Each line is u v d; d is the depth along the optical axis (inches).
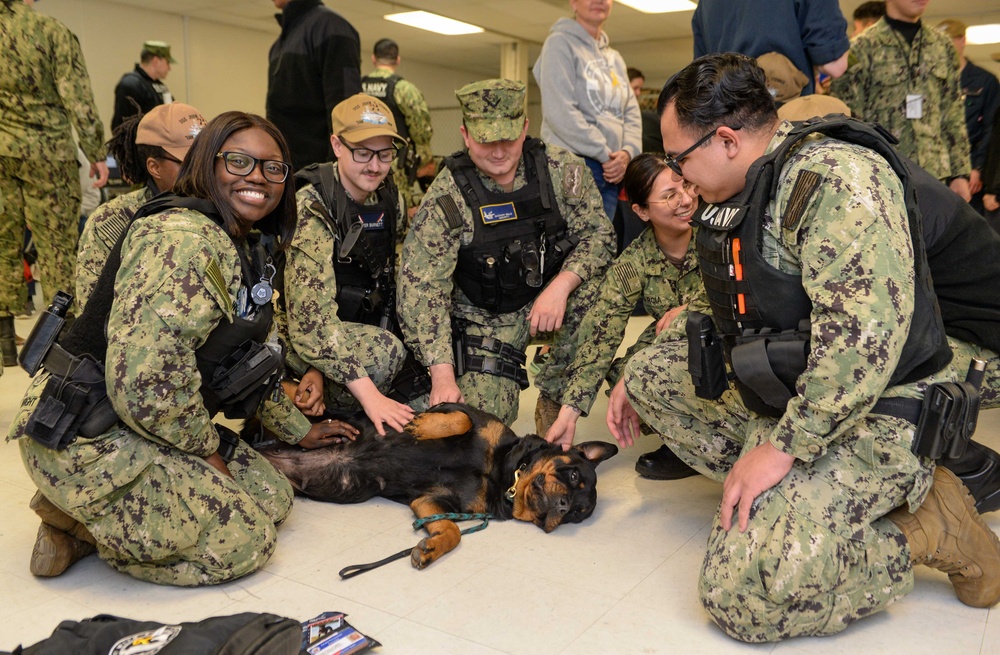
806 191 75.8
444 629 81.1
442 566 95.7
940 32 178.7
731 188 84.5
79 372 84.0
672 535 105.2
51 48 181.5
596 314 129.5
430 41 547.2
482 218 128.6
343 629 77.5
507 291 133.3
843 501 78.3
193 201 88.1
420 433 113.1
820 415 74.8
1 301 185.3
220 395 90.7
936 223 96.8
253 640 55.9
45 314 86.0
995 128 192.9
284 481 105.5
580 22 166.9
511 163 127.6
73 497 84.1
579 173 135.0
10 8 177.3
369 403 116.9
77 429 84.0
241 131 89.3
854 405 73.9
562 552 99.9
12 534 102.8
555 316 128.0
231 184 89.0
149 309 81.6
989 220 207.6
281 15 193.6
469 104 123.7
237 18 454.0
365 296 130.2
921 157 175.9
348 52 186.1
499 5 428.1
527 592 89.1
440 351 126.4
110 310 84.8
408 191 225.6
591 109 163.0
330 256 120.8
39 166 185.3
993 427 144.6
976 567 83.5
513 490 109.4
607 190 167.0
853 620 81.1
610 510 114.0
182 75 450.9
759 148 81.4
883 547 79.7
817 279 74.9
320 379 126.6
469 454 116.0
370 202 130.1
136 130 109.3
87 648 58.3
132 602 86.8
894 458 79.0
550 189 132.3
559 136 161.8
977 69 257.0
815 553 76.1
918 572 94.7
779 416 85.7
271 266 94.0
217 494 89.7
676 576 93.4
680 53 599.2
